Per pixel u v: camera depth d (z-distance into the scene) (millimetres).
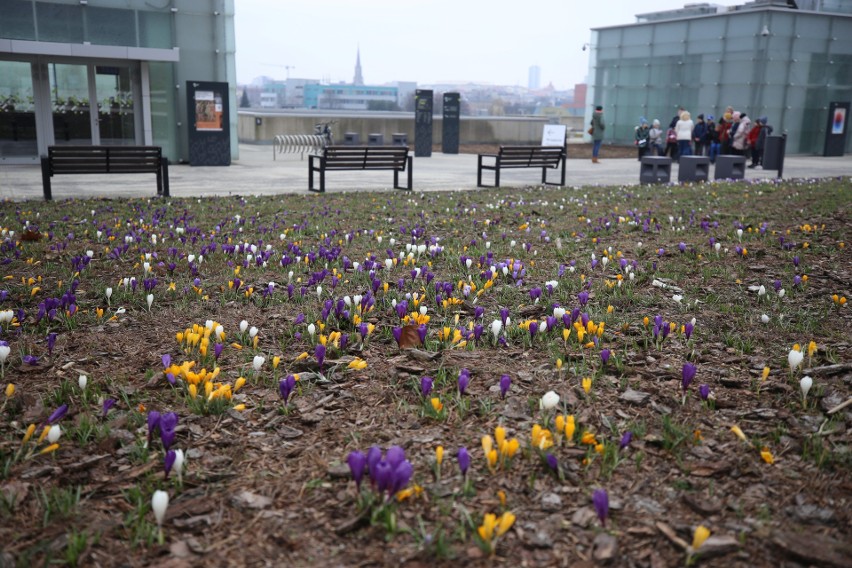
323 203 11812
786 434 3051
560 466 2738
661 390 3549
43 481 2697
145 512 2461
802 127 32031
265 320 4789
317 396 3508
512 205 11719
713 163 26203
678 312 5000
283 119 35062
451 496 2570
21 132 19859
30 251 6969
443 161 26234
